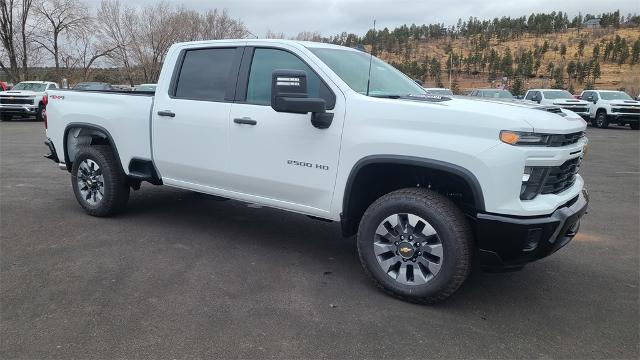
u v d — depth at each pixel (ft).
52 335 10.56
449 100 12.87
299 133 13.60
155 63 156.76
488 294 13.25
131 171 18.15
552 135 11.18
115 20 148.87
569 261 15.97
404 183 13.60
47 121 20.53
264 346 10.32
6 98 70.95
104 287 12.94
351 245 17.01
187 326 11.05
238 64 15.29
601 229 19.71
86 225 18.31
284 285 13.42
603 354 10.38
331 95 13.26
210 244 16.62
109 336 10.57
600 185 29.22
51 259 14.79
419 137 11.76
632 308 12.57
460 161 11.33
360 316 11.73
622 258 16.30
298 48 14.21
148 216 19.76
